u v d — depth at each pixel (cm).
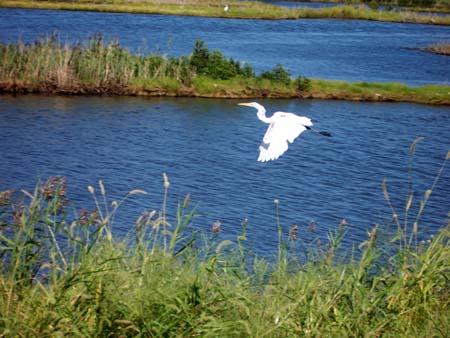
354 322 953
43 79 4744
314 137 4050
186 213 2552
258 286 1011
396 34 9456
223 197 2872
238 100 4969
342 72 6291
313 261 1123
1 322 857
